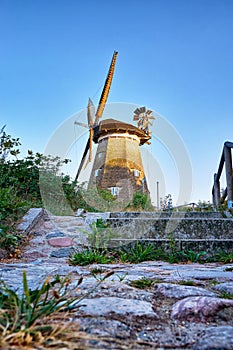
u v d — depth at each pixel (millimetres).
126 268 2719
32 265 2857
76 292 1632
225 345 1002
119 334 1110
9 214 4453
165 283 1869
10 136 7512
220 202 6586
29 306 1146
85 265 3094
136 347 1030
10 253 3543
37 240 4102
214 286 1854
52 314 1205
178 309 1367
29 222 4539
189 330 1204
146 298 1581
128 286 1781
